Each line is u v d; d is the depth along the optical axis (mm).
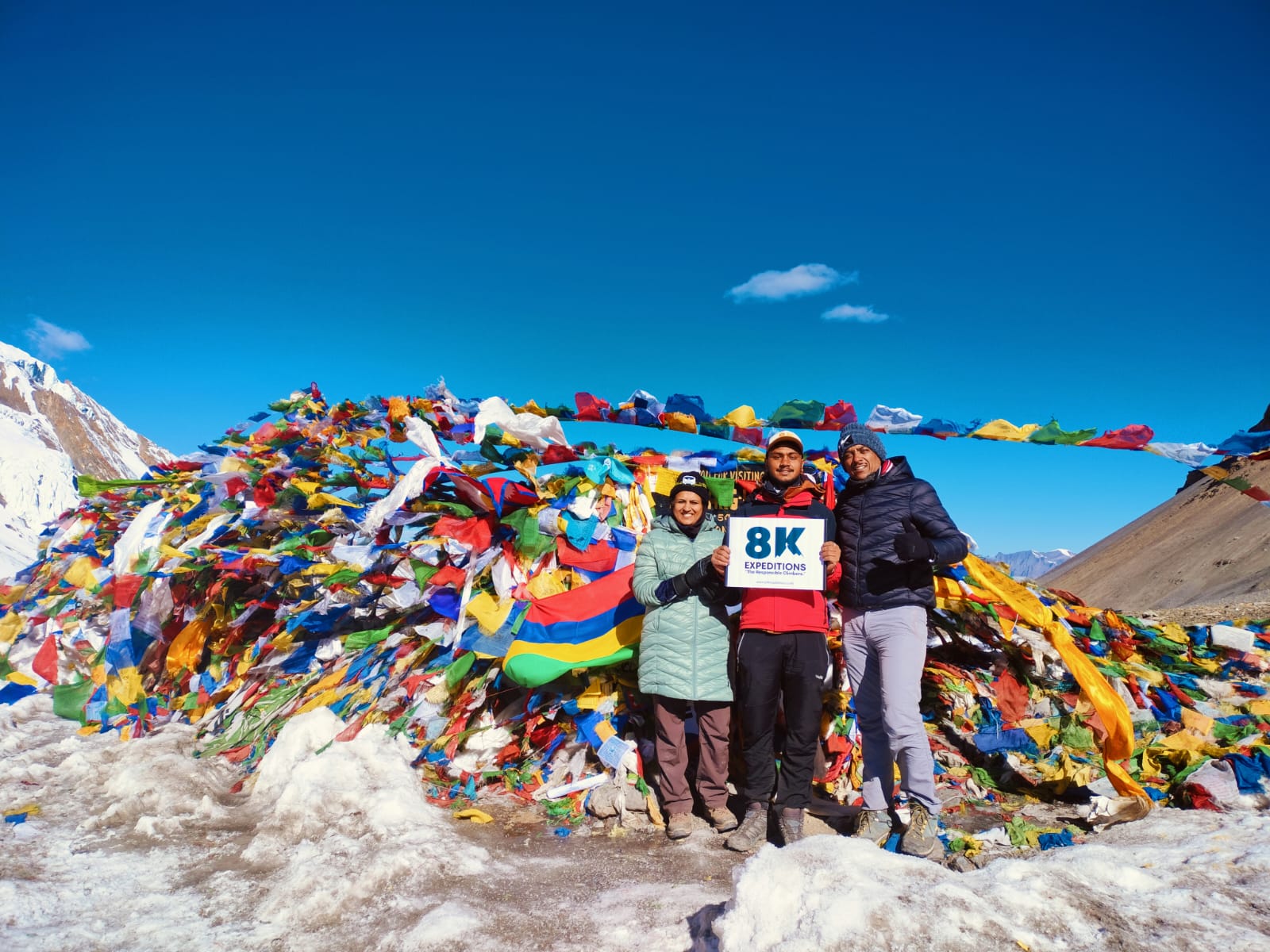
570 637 4539
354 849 3279
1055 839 3475
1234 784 3760
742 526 3648
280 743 4438
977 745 4422
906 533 3352
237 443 6680
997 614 4520
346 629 5883
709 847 3605
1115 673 4691
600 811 3947
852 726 4402
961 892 2246
